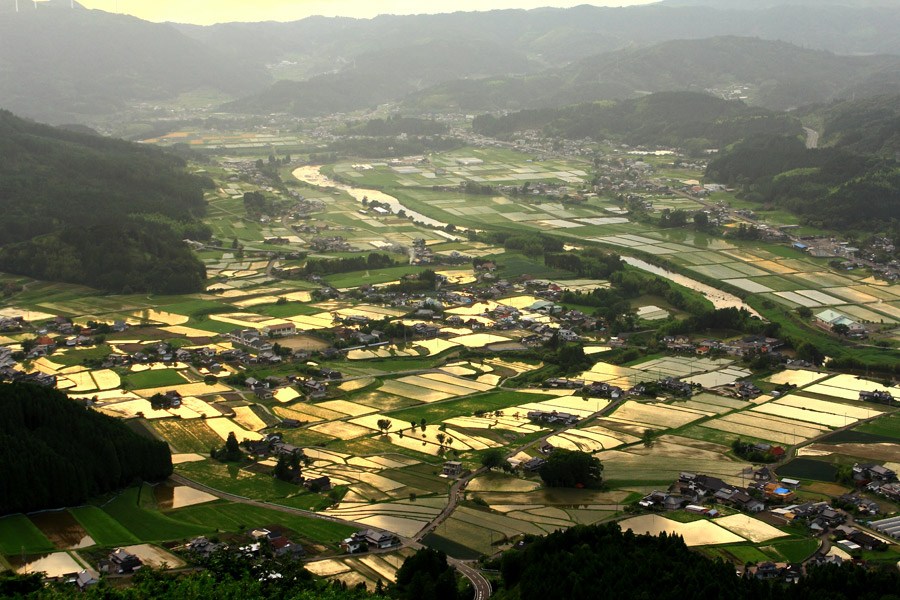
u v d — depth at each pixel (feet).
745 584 522.88
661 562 547.49
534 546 577.84
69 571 563.48
